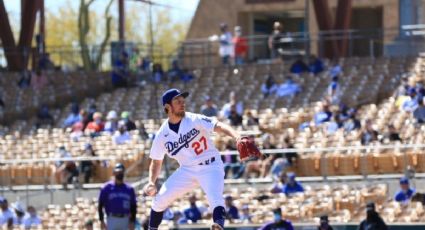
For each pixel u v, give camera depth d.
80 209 56.72
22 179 62.72
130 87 80.25
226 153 53.78
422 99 60.56
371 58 74.94
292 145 57.28
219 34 113.00
